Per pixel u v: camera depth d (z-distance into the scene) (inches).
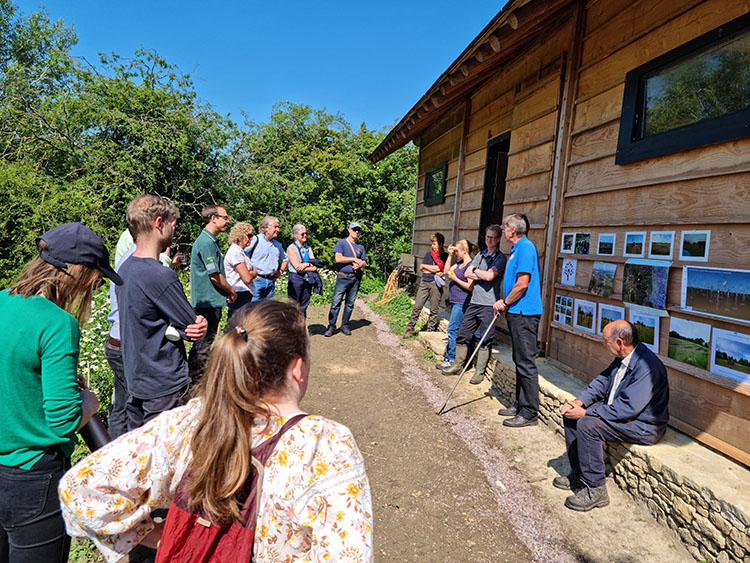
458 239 310.0
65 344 63.2
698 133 117.6
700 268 117.3
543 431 160.1
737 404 107.7
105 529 40.6
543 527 110.4
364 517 38.0
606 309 155.3
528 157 216.7
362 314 393.7
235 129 560.7
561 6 171.9
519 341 160.9
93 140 478.3
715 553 92.6
